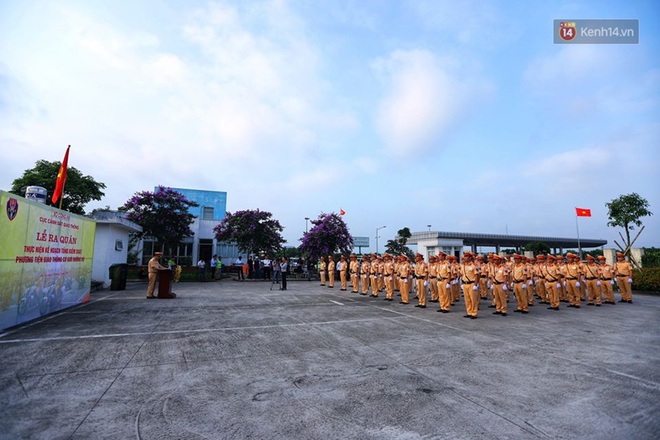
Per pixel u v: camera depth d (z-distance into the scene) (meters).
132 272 23.58
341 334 7.14
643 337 7.21
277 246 28.80
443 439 3.07
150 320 8.36
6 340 6.32
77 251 10.91
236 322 8.23
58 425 3.23
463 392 4.14
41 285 8.72
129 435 3.08
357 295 15.04
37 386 4.17
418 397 3.98
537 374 4.80
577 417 3.53
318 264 25.59
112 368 4.84
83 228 11.31
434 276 13.07
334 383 4.39
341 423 3.34
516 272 11.04
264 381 4.43
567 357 5.64
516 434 3.17
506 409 3.69
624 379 4.63
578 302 12.28
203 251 33.28
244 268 23.92
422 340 6.73
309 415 3.51
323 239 24.11
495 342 6.64
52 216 9.27
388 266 13.46
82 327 7.49
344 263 18.42
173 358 5.33
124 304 11.12
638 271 17.84
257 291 16.11
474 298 9.56
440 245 39.03
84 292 11.48
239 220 27.58
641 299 14.75
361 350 5.94
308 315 9.41
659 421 3.47
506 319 9.46
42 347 5.86
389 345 6.30
